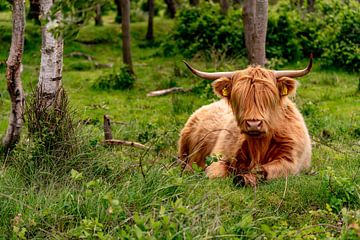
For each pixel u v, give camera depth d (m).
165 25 46.56
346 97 23.77
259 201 10.12
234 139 12.51
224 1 37.34
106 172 11.41
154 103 23.84
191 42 34.03
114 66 29.36
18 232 8.84
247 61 28.81
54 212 9.50
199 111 14.84
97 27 43.22
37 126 12.05
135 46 40.53
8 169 11.77
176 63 31.19
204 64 29.28
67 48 38.00
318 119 18.80
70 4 7.04
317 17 34.28
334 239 8.20
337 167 12.94
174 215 8.42
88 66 33.53
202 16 34.00
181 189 10.17
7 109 22.23
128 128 17.58
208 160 11.08
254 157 12.13
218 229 8.30
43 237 9.04
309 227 8.55
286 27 32.19
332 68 29.58
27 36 37.25
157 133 16.61
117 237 8.48
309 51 32.28
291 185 10.94
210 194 9.77
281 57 30.92
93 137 12.45
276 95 11.63
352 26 30.55
